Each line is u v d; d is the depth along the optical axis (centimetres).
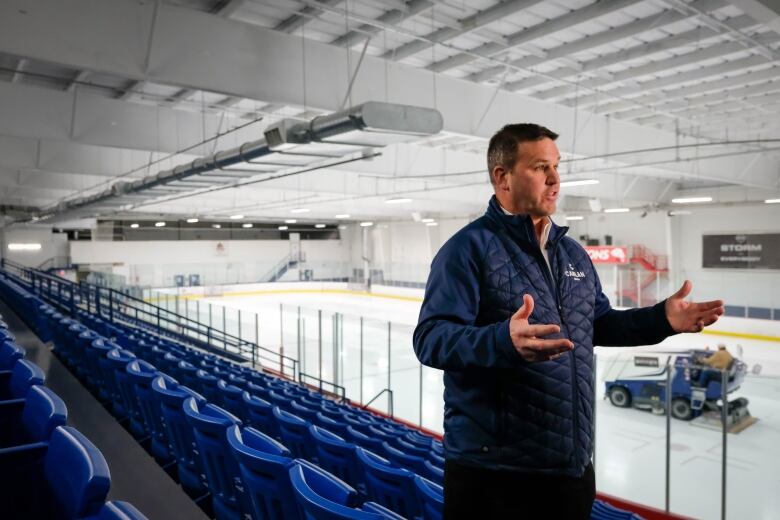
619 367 1511
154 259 4572
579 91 1210
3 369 300
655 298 2953
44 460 169
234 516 287
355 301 4081
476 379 155
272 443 248
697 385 1283
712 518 838
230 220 4675
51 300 1425
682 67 1089
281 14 856
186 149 1213
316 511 180
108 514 128
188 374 614
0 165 1395
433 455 588
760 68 1107
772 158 2027
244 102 1259
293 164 1009
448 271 156
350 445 384
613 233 3247
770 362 1891
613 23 891
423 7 810
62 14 648
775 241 2566
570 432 153
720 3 782
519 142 160
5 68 1033
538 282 157
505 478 151
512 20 872
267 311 3375
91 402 425
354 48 991
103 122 1095
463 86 1029
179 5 817
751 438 1160
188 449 341
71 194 2478
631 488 944
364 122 690
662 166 1570
